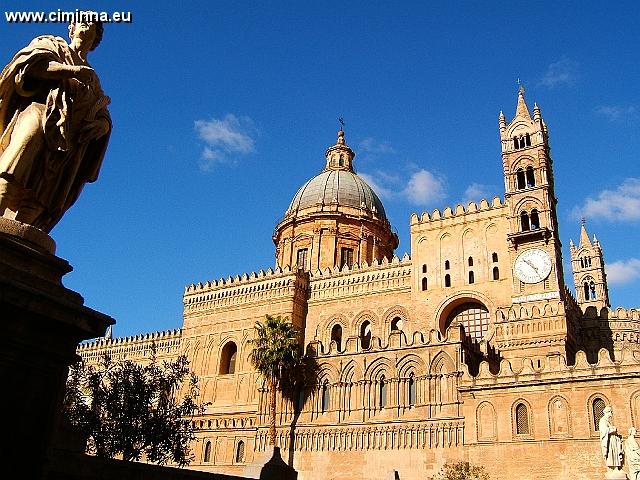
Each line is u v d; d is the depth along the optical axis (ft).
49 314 23.34
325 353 214.48
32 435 22.70
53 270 25.39
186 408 134.10
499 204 236.84
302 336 263.29
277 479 57.88
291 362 212.64
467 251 237.45
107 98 29.35
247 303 272.72
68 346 24.54
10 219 24.61
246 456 221.46
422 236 249.34
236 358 265.34
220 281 285.23
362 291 258.78
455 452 176.45
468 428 173.17
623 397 155.22
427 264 243.81
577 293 354.54
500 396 171.12
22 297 22.36
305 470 200.75
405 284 249.14
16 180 24.95
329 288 267.18
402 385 194.49
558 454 158.10
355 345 209.36
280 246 317.63
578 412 159.33
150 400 127.54
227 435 230.68
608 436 112.98
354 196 319.68
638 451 120.16
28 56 25.72
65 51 27.76
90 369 123.54
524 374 169.68
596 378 159.43
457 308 237.25
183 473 37.24
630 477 118.73
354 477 191.31
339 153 351.87
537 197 220.02
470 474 162.91
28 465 22.41
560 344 195.62
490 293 225.97
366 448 192.75
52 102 26.16
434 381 188.75
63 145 26.18
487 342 210.18
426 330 232.94
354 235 307.58
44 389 23.39
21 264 24.22
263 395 221.46
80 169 28.91
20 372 22.54
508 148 232.53
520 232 216.95
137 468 33.40
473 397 175.42
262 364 214.48
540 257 212.64
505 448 165.48
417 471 181.16
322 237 304.71
